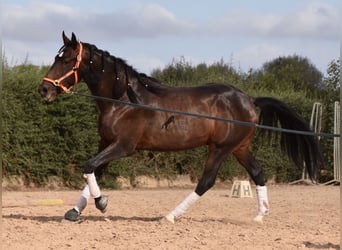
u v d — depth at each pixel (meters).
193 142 10.61
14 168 17.34
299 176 21.80
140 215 12.00
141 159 19.45
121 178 19.17
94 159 10.13
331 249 8.42
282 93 22.45
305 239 9.20
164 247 8.27
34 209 12.56
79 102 17.72
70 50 10.39
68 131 17.83
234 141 10.84
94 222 10.40
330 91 23.23
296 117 11.35
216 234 9.45
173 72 23.89
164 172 19.84
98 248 8.16
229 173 20.78
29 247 8.13
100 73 10.41
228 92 10.94
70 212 10.41
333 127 22.42
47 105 17.50
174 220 10.62
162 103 10.51
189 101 10.65
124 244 8.45
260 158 21.11
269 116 11.47
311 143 11.33
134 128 10.31
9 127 17.00
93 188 10.19
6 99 16.88
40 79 17.41
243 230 9.98
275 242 8.85
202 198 15.71
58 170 17.81
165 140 10.45
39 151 17.61
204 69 24.31
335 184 21.77
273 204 14.38
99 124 10.48
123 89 10.40
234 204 14.30
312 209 13.35
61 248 8.13
